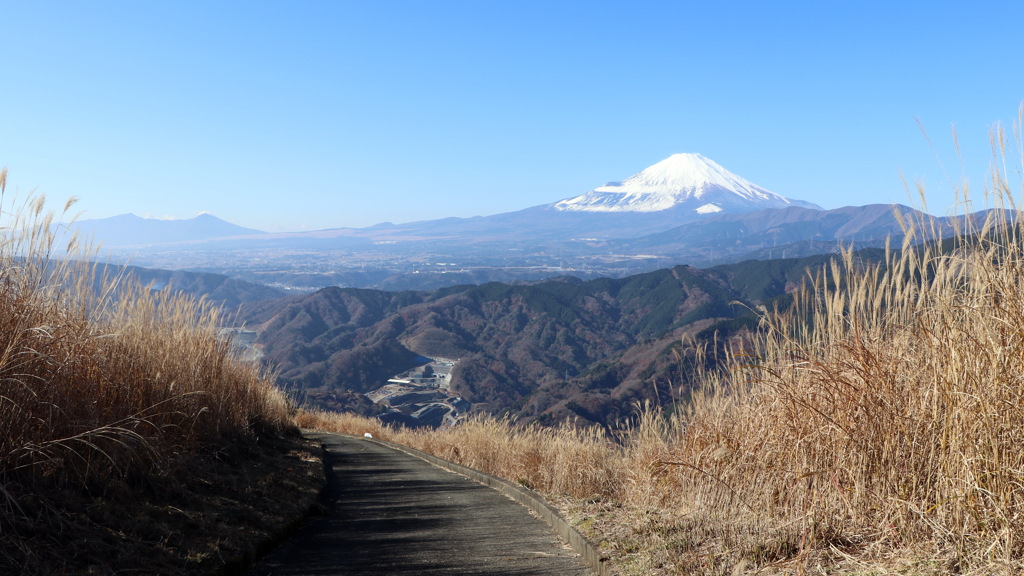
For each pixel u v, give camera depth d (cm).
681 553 443
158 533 500
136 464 592
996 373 359
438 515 780
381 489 1030
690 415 668
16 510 429
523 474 1102
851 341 476
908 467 412
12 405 461
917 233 431
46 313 543
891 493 415
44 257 567
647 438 770
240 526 598
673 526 512
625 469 844
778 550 414
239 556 512
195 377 866
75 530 447
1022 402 354
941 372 406
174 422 745
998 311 374
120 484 549
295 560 555
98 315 643
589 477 871
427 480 1141
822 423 470
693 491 575
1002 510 341
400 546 607
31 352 479
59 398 509
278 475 899
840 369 473
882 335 468
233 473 796
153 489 593
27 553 387
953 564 345
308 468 1045
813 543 406
